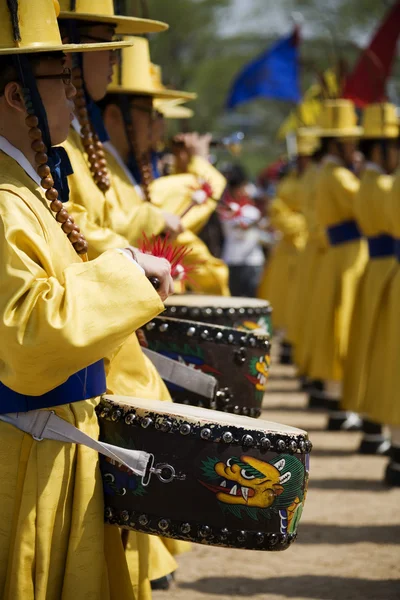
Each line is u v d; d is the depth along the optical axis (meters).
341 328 11.84
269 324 6.35
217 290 7.58
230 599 6.32
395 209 9.20
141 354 4.95
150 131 6.68
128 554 4.65
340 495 8.95
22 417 3.89
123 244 5.09
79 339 3.63
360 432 11.95
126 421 4.01
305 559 7.20
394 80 32.03
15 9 3.81
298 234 17.78
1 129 4.01
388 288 9.88
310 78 26.33
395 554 7.30
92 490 3.94
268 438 3.93
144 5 7.48
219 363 5.41
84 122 5.29
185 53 45.56
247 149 52.91
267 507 3.95
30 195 3.89
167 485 3.93
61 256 3.92
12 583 3.83
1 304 3.64
